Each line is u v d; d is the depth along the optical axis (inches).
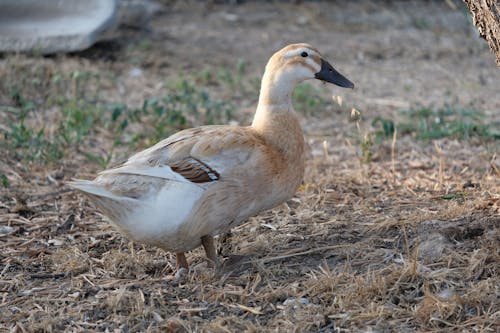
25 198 429.1
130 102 622.2
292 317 293.0
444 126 558.9
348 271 325.1
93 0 745.6
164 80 686.5
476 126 538.9
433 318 283.7
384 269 320.8
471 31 870.4
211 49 805.9
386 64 768.9
